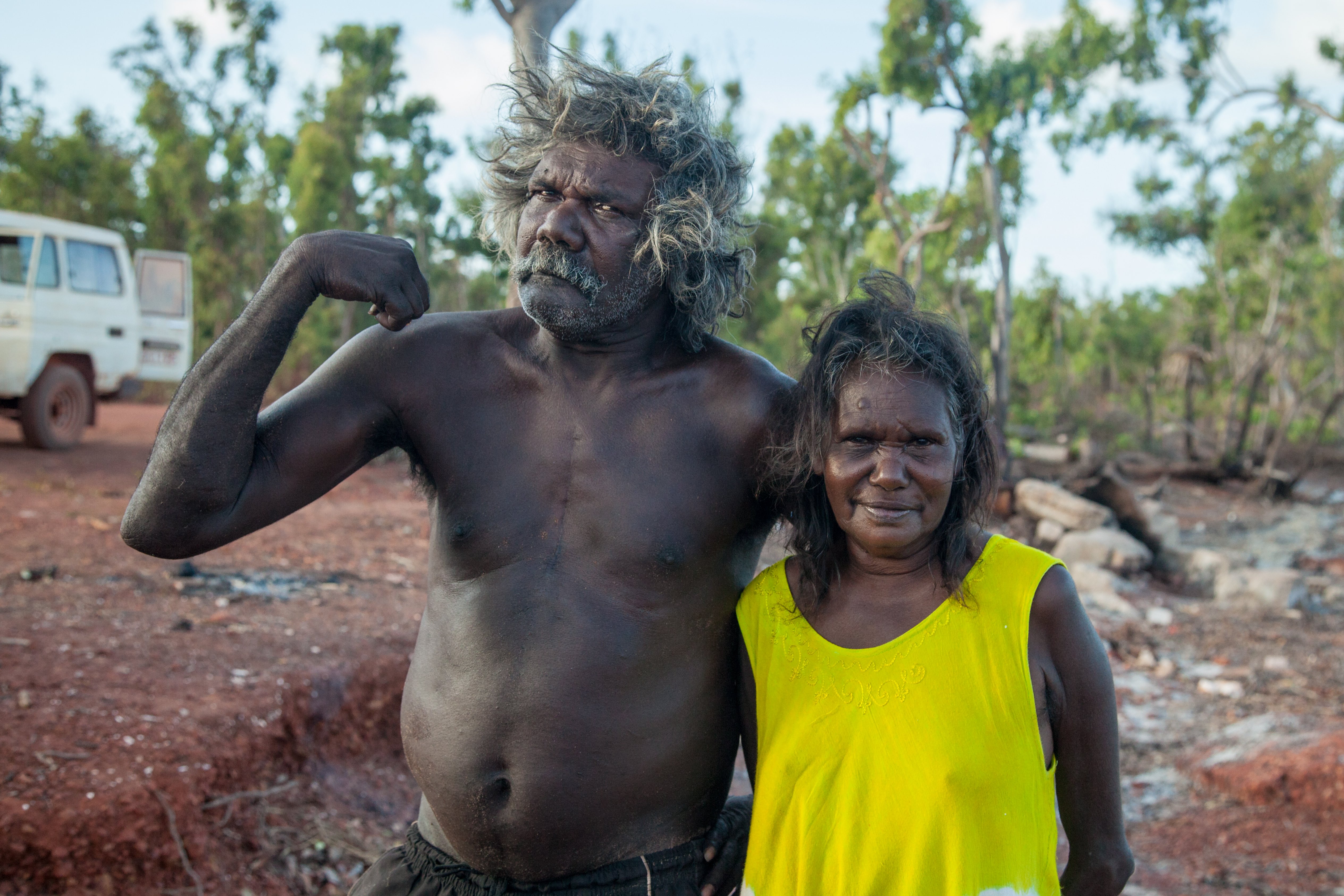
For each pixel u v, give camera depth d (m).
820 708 1.80
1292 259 25.77
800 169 25.64
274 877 3.69
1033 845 1.70
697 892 1.92
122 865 3.35
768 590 1.93
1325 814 5.12
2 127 28.94
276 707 4.32
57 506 7.76
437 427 1.88
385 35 23.36
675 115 1.81
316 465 1.84
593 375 1.88
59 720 3.82
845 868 1.72
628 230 1.78
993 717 1.71
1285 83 18.95
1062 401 28.38
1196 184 24.66
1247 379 23.50
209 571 6.22
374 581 6.57
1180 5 17.94
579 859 1.84
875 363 1.75
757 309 20.56
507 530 1.84
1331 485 22.89
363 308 20.05
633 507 1.82
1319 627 9.02
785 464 1.84
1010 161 19.19
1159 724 6.55
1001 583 1.77
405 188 23.80
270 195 28.73
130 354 11.77
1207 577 10.77
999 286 18.27
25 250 10.57
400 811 4.48
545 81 1.93
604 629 1.80
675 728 1.86
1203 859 4.82
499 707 1.79
